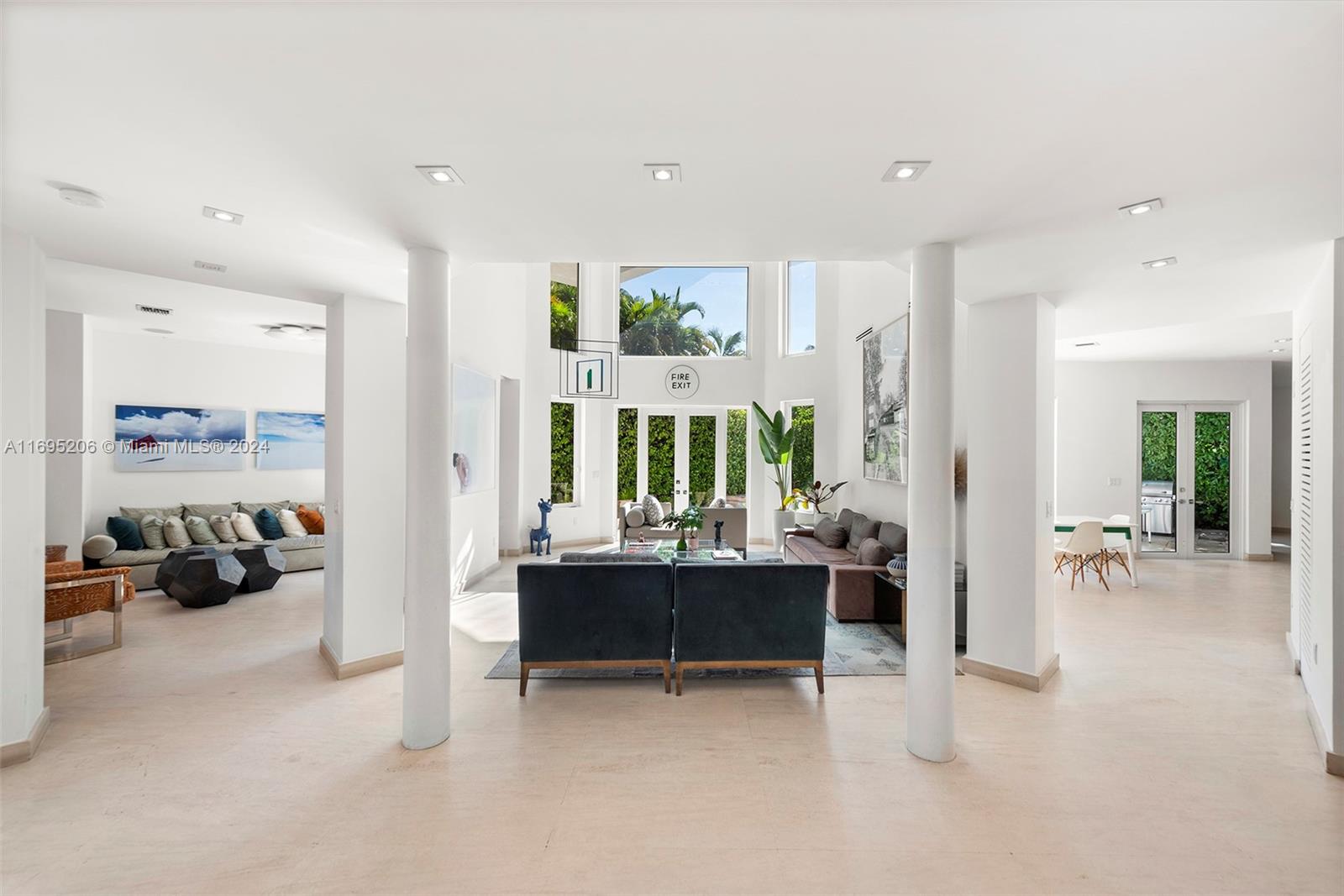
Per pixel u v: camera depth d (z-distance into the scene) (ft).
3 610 9.47
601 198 8.52
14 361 9.56
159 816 8.31
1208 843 7.88
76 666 13.89
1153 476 27.99
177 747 10.19
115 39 5.11
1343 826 8.23
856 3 4.73
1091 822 8.30
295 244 10.27
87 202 8.43
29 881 7.06
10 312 9.52
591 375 29.55
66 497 18.71
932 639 9.95
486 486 24.09
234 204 8.65
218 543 22.72
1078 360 27.53
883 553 18.21
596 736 10.65
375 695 12.32
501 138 6.88
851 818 8.36
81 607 14.56
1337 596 9.73
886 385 22.25
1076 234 9.65
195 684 12.89
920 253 10.33
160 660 14.29
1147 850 7.73
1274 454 34.24
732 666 12.54
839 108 6.26
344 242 10.22
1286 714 11.69
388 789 9.01
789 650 12.58
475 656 14.80
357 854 7.57
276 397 26.18
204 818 8.28
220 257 10.93
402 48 5.29
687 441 33.06
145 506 22.95
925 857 7.58
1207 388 27.48
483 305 23.41
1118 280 11.94
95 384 21.88
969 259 10.78
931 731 9.89
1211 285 12.19
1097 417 27.76
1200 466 27.86
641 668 14.02
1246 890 7.05
